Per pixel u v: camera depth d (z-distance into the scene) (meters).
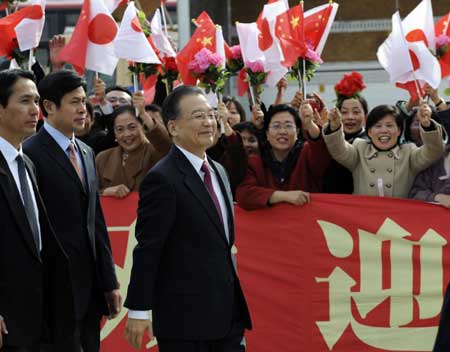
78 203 7.62
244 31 10.21
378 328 8.88
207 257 6.88
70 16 16.25
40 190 7.55
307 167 9.08
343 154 8.89
